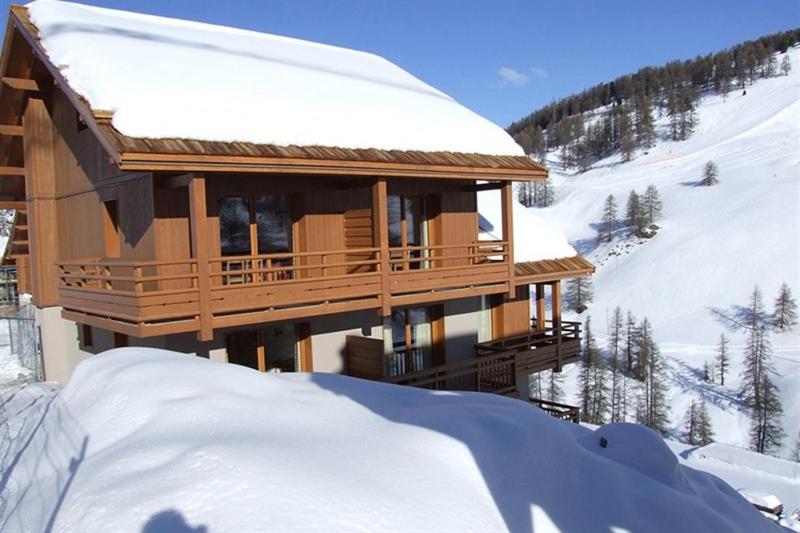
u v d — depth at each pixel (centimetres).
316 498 383
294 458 435
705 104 16288
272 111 1079
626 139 14550
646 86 19750
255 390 602
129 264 918
